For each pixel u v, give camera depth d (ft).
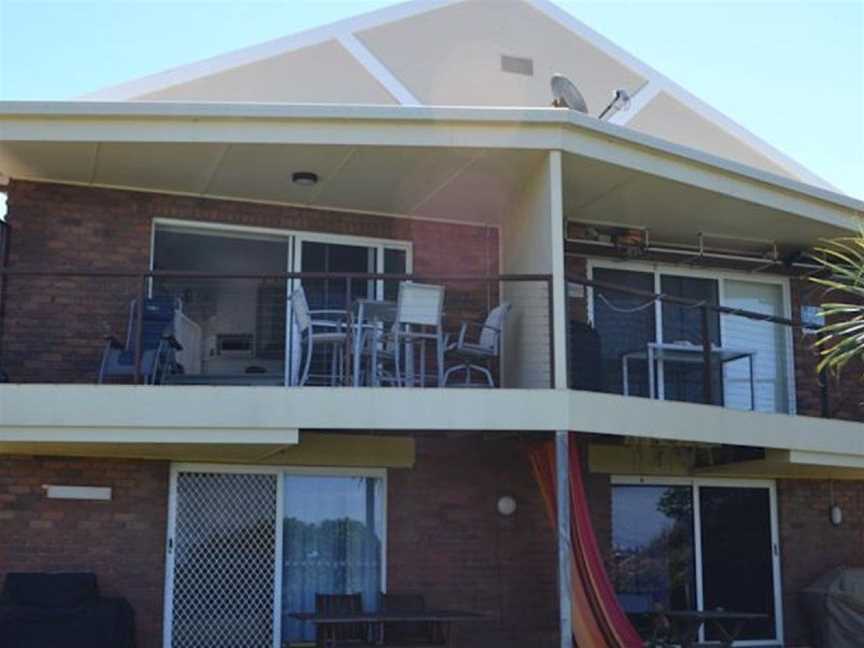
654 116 49.14
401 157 34.63
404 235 41.01
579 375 36.88
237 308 38.63
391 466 38.60
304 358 37.06
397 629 35.58
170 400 31.40
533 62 48.32
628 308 43.55
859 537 46.57
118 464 35.88
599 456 41.24
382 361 36.94
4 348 35.68
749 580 44.09
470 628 38.68
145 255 37.50
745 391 45.01
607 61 50.06
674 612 38.47
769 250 44.80
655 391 41.78
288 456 37.19
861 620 42.16
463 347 36.01
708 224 41.47
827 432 39.47
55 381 35.91
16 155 34.19
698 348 40.55
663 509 43.09
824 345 45.80
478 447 39.75
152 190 37.86
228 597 36.47
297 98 44.06
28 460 35.06
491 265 41.57
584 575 32.71
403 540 38.60
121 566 35.37
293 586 37.37
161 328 34.81
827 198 39.93
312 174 36.35
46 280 36.40
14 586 32.94
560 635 35.06
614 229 42.11
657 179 36.37
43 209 36.68
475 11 48.52
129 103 32.24
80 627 32.04
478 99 46.34
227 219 38.81
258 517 37.22
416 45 46.91
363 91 44.83
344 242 40.34
